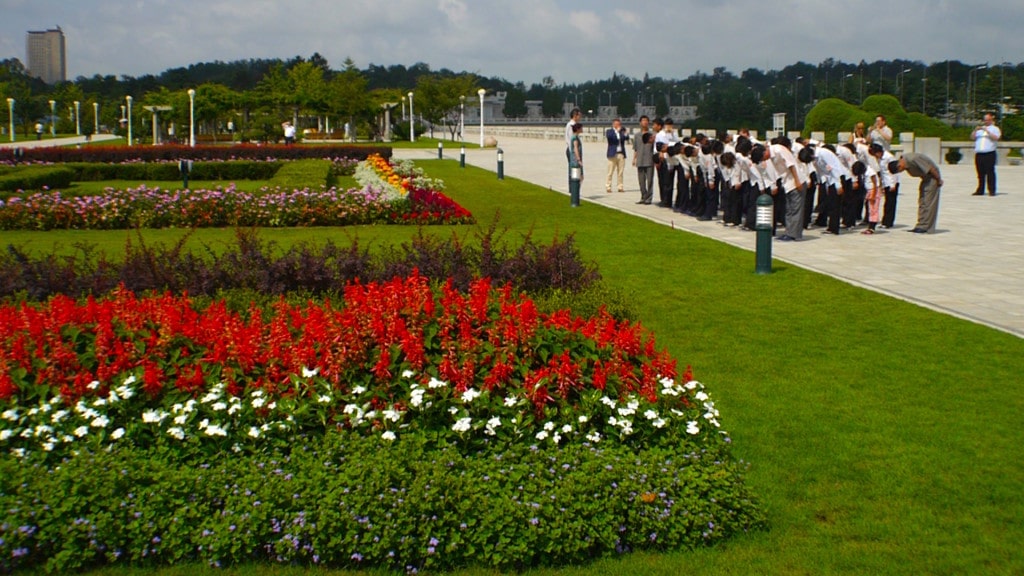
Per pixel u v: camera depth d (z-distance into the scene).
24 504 4.56
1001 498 5.32
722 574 4.46
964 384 7.27
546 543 4.50
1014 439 6.18
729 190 15.52
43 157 32.00
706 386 7.23
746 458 5.87
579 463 4.93
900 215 17.11
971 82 59.88
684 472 4.93
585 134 56.94
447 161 35.09
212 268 9.37
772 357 8.01
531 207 18.73
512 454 4.99
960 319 9.16
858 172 14.70
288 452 5.16
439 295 6.65
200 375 5.44
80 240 14.50
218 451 5.11
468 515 4.54
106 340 5.71
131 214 16.45
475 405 5.29
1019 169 27.38
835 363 7.83
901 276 11.26
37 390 5.45
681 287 10.66
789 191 13.95
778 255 12.78
